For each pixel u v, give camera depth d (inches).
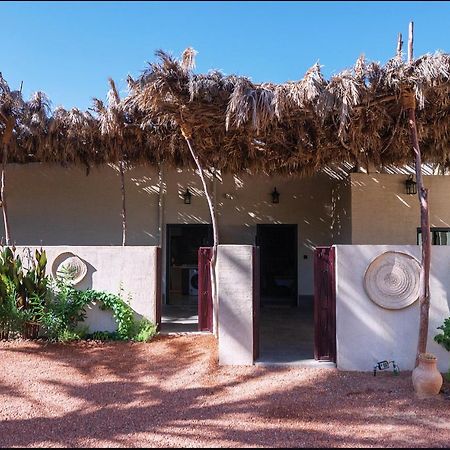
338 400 203.9
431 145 338.6
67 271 304.7
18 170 485.1
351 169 454.9
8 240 379.9
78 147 380.5
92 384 224.2
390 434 170.4
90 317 303.4
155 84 235.6
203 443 163.6
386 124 299.3
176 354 266.2
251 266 252.5
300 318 414.9
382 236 438.9
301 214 493.7
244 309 250.5
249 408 195.5
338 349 245.0
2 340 285.9
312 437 167.9
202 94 243.9
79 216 483.5
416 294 244.2
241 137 326.6
